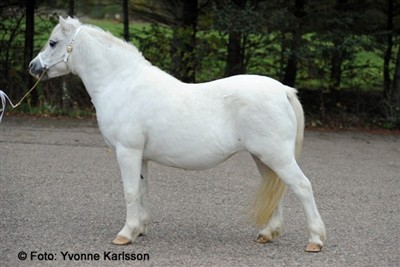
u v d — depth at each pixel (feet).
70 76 49.49
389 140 43.60
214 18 48.98
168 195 26.68
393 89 48.98
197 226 22.40
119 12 64.34
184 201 25.82
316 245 19.72
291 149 19.12
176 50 50.14
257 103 18.79
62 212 23.53
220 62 51.11
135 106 19.61
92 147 36.99
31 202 24.75
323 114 49.19
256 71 50.85
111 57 20.21
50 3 51.55
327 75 49.83
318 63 48.26
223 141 19.21
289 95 19.44
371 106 51.29
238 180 30.01
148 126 19.54
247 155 36.63
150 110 19.52
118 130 19.71
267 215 19.95
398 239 21.48
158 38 50.93
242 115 18.94
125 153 19.72
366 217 24.30
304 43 46.80
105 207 24.48
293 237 21.42
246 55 50.83
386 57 50.11
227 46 50.06
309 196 19.13
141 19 53.16
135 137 19.60
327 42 46.75
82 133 41.39
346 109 50.85
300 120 19.63
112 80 20.15
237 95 19.02
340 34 46.09
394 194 28.43
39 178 28.84
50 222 22.21
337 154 37.96
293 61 49.60
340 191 28.60
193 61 50.01
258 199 20.02
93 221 22.53
